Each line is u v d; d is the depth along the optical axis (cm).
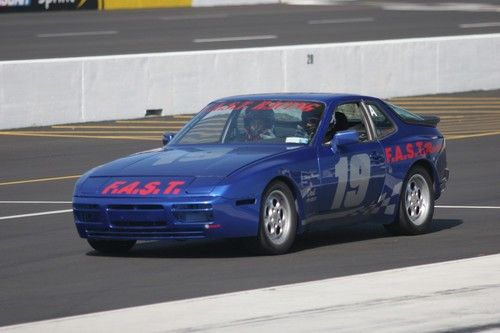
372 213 2508
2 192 3469
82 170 3953
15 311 1841
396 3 11131
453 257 2275
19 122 5191
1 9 9856
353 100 2548
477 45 6619
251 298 1873
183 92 5681
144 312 1791
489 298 1836
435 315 1725
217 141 2467
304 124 2441
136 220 2253
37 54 7325
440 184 2675
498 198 3206
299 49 6000
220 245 2475
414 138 2616
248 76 5853
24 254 2405
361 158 2470
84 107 5388
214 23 9331
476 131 4919
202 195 2216
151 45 7888
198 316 1748
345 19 9588
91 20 9438
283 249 2320
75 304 1883
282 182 2314
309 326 1666
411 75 6397
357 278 2031
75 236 2642
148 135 4891
